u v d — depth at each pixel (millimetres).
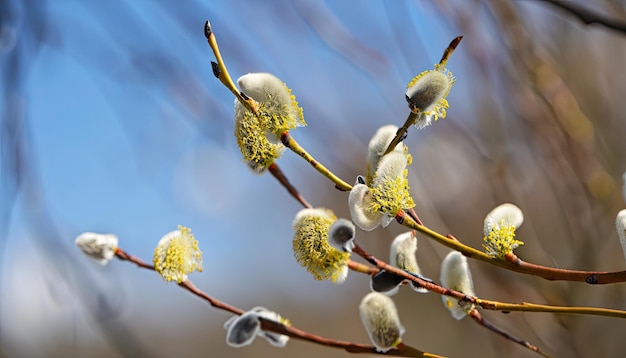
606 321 902
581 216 919
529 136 931
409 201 648
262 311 712
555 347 886
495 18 931
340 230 647
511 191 933
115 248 719
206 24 648
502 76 933
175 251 701
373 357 937
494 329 694
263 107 653
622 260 917
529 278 904
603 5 932
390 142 658
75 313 949
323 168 656
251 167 664
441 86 644
